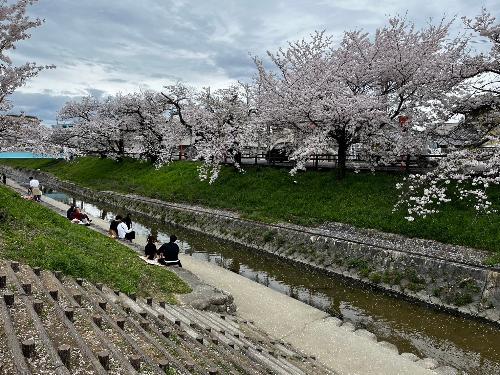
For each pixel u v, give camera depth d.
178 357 7.07
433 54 23.59
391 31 24.95
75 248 13.45
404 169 26.02
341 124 25.36
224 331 10.07
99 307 8.41
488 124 20.53
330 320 14.10
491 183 20.83
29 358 5.54
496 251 16.91
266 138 35.03
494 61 19.66
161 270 14.96
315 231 22.56
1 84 22.11
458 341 13.02
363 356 11.48
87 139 56.44
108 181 48.94
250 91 35.16
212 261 22.30
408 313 15.24
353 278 18.36
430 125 23.11
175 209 32.47
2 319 6.55
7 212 14.89
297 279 19.39
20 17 20.06
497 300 14.11
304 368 9.41
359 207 23.70
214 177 33.56
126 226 22.03
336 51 27.11
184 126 41.69
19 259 10.24
